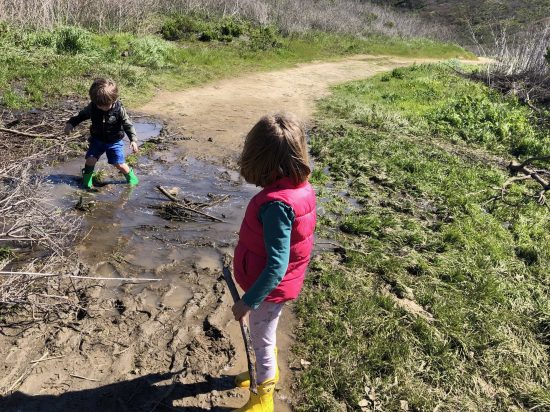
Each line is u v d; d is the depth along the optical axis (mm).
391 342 3629
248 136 2428
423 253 4926
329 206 5746
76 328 3449
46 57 10734
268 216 2344
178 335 3504
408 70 16109
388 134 8875
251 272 2551
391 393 3229
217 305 3852
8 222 4164
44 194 5129
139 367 3217
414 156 7723
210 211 5387
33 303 3430
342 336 3635
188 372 3217
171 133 7906
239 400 3066
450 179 6871
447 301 4156
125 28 15008
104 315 3619
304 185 2477
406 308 3994
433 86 13719
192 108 9562
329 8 27875
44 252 4223
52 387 2994
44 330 3391
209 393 3088
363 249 4879
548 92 13258
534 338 3932
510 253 5133
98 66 10844
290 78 13656
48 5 12969
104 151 5484
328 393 3180
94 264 4203
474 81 15375
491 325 3922
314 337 3613
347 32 24859
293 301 3980
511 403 3301
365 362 3434
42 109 7977
